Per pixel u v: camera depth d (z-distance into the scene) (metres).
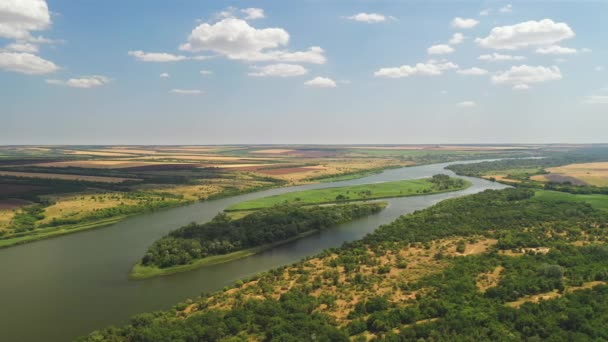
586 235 134.00
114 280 110.50
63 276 113.06
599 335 65.94
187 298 98.31
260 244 140.62
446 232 141.12
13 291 102.81
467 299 84.25
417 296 87.00
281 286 96.94
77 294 101.06
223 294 95.06
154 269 116.88
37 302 96.31
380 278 99.75
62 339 80.12
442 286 90.69
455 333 68.94
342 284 96.12
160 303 95.81
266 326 75.94
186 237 138.50
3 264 122.94
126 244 143.62
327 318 78.50
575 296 81.12
